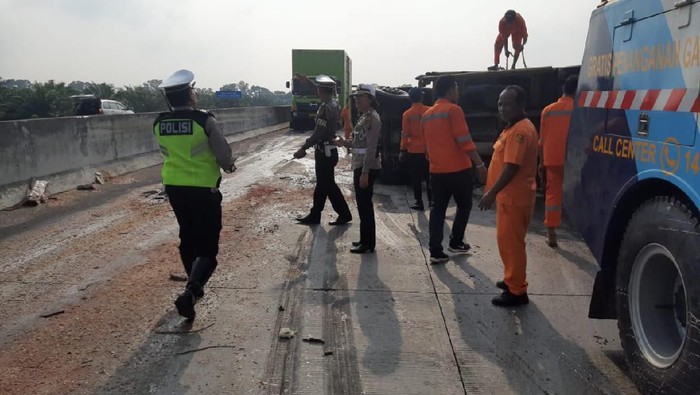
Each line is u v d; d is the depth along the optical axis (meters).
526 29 11.22
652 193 3.48
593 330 4.35
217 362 3.80
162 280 5.32
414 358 3.89
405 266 5.82
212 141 4.34
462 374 3.69
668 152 3.09
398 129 10.68
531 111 9.69
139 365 3.76
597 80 4.06
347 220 7.51
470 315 4.61
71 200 8.91
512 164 4.43
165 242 6.59
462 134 5.62
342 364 3.80
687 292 2.91
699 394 2.87
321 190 7.33
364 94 5.96
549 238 6.57
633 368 3.47
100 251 6.22
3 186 8.25
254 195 9.45
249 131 23.06
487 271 5.69
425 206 8.90
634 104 3.48
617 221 3.76
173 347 4.00
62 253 6.14
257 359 3.85
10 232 6.96
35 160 9.01
